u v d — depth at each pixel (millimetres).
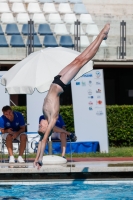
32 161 26641
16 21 52094
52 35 49250
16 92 24672
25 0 56219
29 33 48250
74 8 55250
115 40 49281
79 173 22375
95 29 50906
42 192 20250
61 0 56938
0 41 47969
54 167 22312
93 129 32312
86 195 19609
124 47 47781
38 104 32250
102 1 55438
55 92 18438
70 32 51000
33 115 32250
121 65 45219
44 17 52906
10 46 47750
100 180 22344
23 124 26203
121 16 53562
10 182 22109
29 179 22297
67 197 19281
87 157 29859
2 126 26016
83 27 51469
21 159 25797
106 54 47125
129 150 33969
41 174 22359
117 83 49625
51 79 24469
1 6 54094
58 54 25516
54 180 22312
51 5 55625
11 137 25688
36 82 24438
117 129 38188
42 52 25656
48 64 24984
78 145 32125
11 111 26031
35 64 25109
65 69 18641
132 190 20484
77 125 32344
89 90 32156
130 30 50562
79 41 47000
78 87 32188
